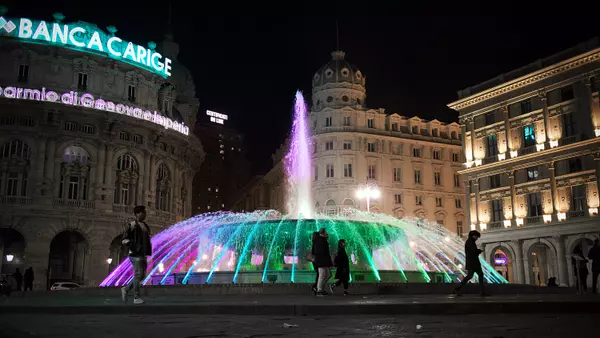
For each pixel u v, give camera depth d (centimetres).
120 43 5750
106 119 5434
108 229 5384
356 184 7088
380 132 7431
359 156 7219
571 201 4825
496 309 1177
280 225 2572
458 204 7838
